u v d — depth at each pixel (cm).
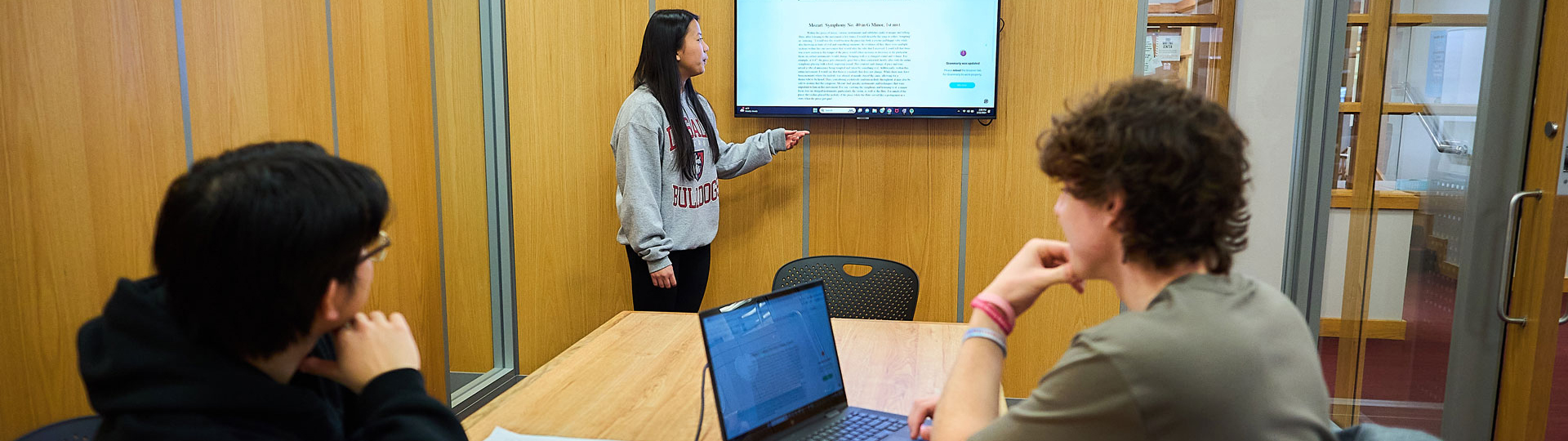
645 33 290
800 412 146
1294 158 339
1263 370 84
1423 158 254
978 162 332
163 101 212
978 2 315
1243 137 92
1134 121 88
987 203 334
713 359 134
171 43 213
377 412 97
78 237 197
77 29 192
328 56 261
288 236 81
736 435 133
